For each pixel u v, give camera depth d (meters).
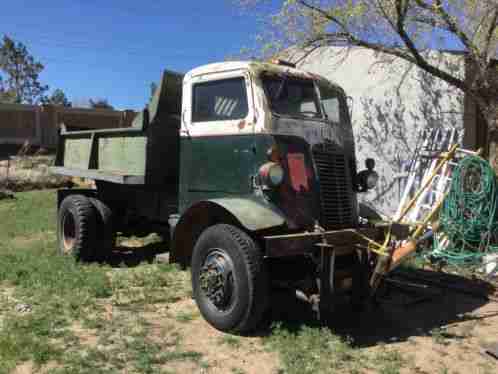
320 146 5.33
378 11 8.36
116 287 6.09
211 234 4.98
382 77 10.62
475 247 8.05
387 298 5.82
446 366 4.31
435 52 9.96
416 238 5.64
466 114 9.79
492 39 8.79
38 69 58.81
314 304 4.70
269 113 5.16
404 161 10.35
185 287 6.21
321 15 8.81
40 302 5.50
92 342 4.53
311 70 11.43
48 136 28.12
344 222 5.37
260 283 4.68
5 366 3.97
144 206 7.47
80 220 7.14
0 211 12.50
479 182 8.07
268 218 4.79
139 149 6.54
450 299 6.21
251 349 4.50
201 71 5.81
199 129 5.75
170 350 4.43
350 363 4.28
